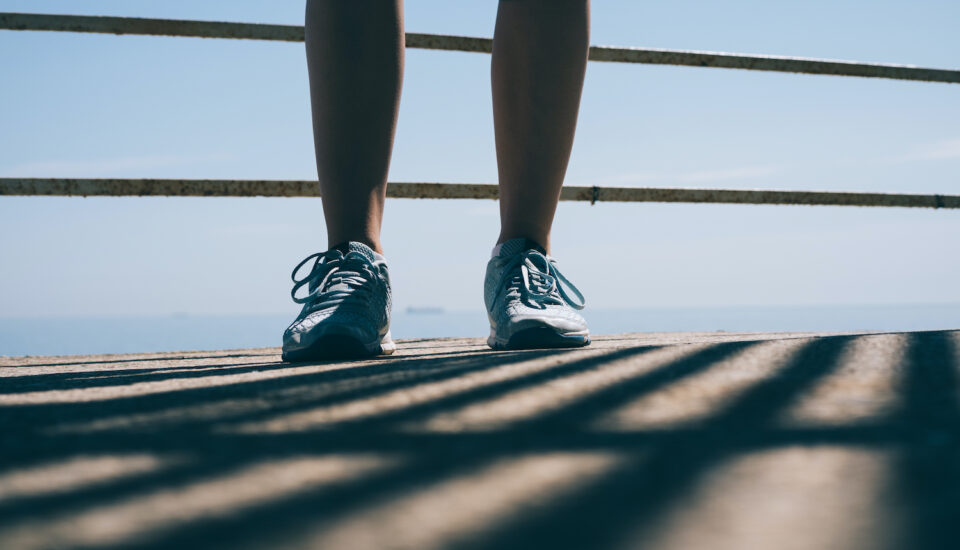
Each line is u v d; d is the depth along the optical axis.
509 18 1.34
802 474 0.37
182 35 1.93
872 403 0.56
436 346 1.64
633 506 0.33
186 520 0.32
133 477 0.39
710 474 0.38
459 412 0.55
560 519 0.32
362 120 1.23
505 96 1.36
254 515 0.33
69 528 0.31
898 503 0.33
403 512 0.33
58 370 1.18
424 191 1.94
